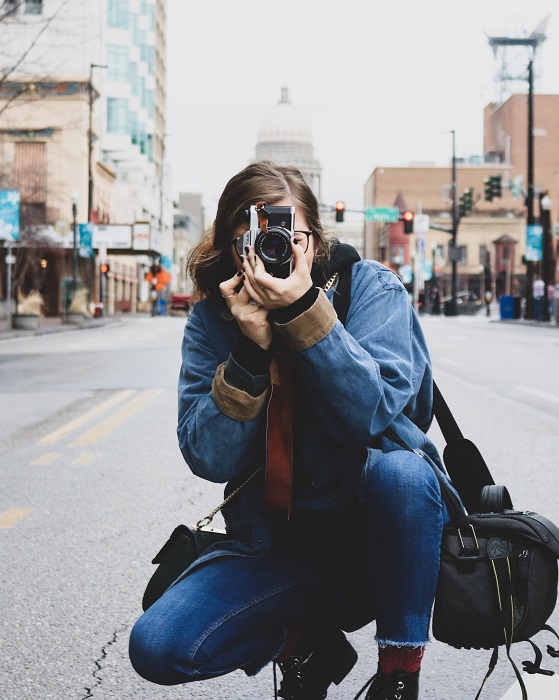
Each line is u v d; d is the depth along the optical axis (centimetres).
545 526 209
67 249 5769
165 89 10531
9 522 533
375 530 203
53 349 2319
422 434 233
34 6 5709
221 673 206
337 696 300
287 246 196
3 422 979
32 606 387
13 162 5581
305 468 217
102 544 482
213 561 216
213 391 209
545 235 4212
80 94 5675
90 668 322
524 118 12338
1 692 301
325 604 218
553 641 346
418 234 7944
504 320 4681
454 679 311
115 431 890
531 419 934
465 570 204
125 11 7769
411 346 226
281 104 15462
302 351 201
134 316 6469
